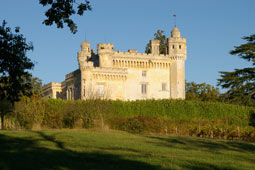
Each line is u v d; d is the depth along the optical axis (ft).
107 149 96.37
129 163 77.71
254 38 236.22
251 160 91.45
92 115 197.57
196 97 353.72
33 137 113.60
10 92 83.46
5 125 185.98
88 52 325.42
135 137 129.80
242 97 233.35
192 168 75.31
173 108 239.50
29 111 186.70
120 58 293.64
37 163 74.33
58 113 201.36
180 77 303.07
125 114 233.14
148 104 239.09
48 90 331.98
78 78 283.79
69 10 75.97
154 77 300.81
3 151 84.99
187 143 120.78
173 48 305.12
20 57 82.74
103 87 281.13
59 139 110.32
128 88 291.79
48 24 76.23
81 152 88.53
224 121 226.17
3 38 81.30
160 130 196.13
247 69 233.96
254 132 169.17
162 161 80.53
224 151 104.88
